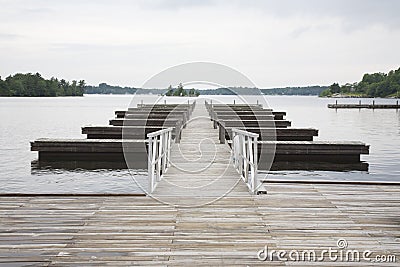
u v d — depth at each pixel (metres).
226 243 3.24
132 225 3.65
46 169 8.94
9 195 4.61
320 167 9.38
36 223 3.68
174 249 3.11
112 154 9.66
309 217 3.91
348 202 4.45
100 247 3.13
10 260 2.89
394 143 13.75
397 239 3.35
